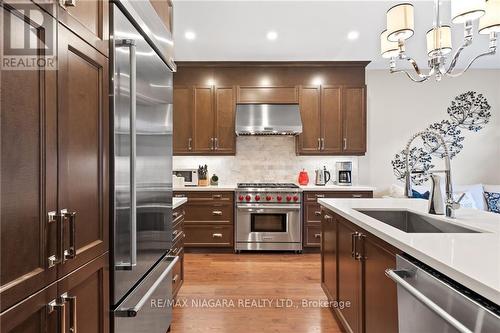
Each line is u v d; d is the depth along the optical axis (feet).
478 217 6.33
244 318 8.35
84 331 3.55
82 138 3.50
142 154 5.04
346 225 7.14
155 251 5.71
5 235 2.40
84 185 3.54
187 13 10.41
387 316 4.98
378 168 16.67
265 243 14.49
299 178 15.92
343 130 15.23
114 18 4.22
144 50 5.18
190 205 14.58
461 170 16.79
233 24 11.18
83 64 3.54
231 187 14.80
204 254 14.35
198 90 15.29
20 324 2.55
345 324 7.23
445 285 3.41
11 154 2.46
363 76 15.24
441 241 4.31
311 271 12.03
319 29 11.58
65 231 3.09
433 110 16.71
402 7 6.35
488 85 16.71
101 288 3.92
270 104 15.25
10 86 2.45
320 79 15.28
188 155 15.60
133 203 4.46
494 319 2.72
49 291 2.89
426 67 16.33
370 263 5.72
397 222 7.66
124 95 4.47
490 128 16.75
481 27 6.10
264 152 16.38
